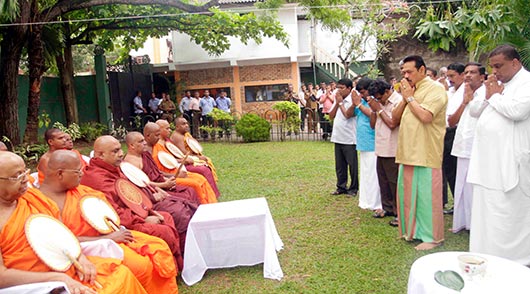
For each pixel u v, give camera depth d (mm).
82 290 2469
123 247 3137
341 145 6180
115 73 16078
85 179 3826
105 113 15656
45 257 2564
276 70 17906
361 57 15297
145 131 5844
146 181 4508
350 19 13578
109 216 3361
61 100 15516
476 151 3498
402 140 4121
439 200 4086
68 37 13688
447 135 5082
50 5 10797
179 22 12805
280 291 3469
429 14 6660
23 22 9508
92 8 12359
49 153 4551
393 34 13109
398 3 12172
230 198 6414
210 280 3758
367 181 5523
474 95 4426
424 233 4188
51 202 2920
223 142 13336
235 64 17516
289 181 7414
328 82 18547
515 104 3180
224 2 16531
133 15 12609
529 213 3318
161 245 3367
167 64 17891
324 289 3455
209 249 3893
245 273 3842
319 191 6652
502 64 3287
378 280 3561
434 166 4027
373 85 4781
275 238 4301
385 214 5258
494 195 3365
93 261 2879
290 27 17172
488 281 2264
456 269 2410
